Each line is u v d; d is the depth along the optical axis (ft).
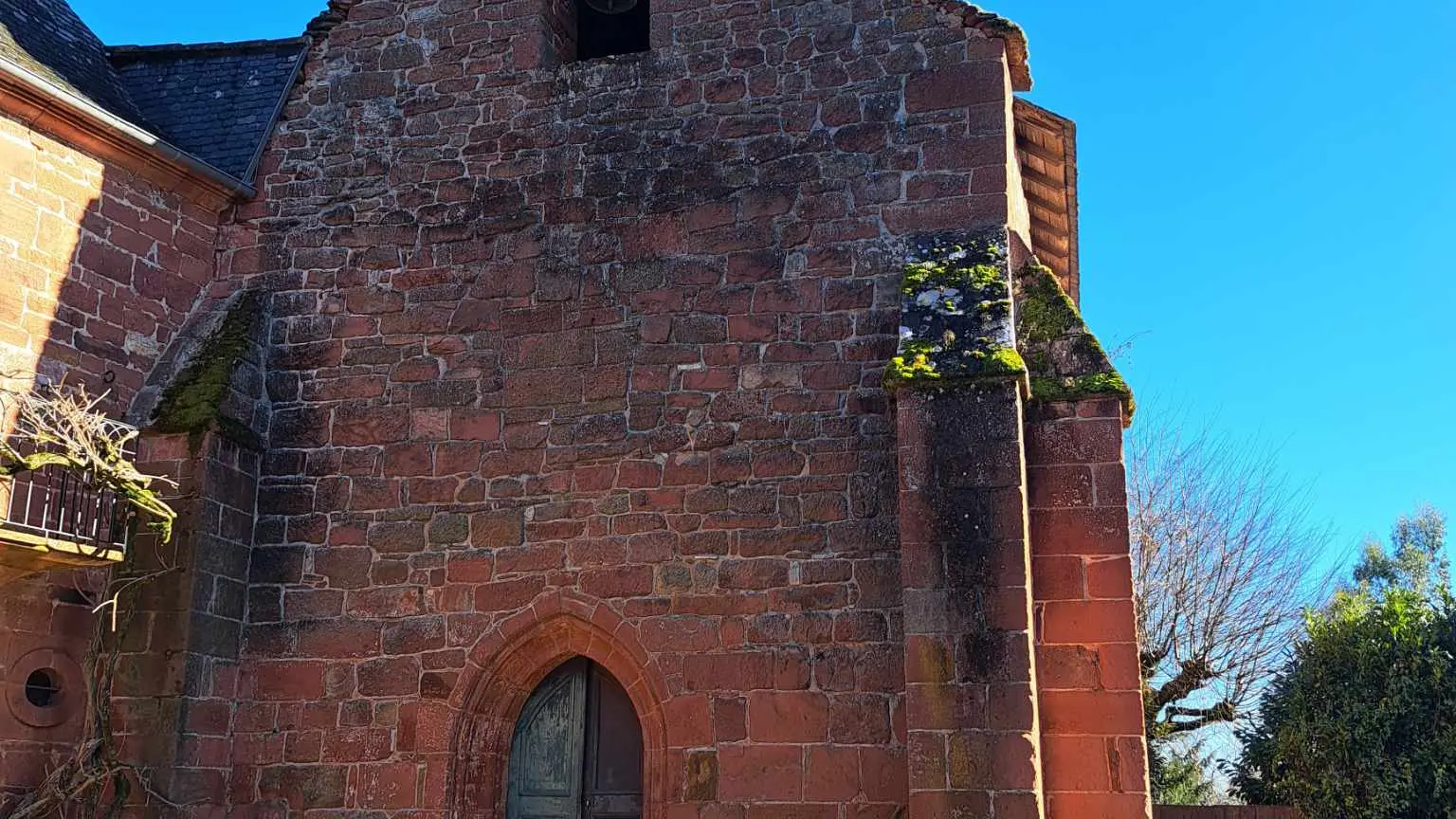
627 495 31.30
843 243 32.14
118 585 30.25
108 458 27.84
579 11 40.45
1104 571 27.66
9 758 28.32
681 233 33.27
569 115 35.14
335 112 36.70
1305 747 41.81
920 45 33.27
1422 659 40.70
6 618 28.73
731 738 28.86
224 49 39.70
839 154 32.89
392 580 31.99
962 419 27.14
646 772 29.78
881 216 32.17
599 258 33.60
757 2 34.71
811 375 31.19
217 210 36.17
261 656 31.83
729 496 30.63
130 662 30.09
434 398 33.37
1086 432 28.66
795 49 34.04
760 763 28.55
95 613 30.25
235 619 31.81
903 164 32.42
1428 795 39.42
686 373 31.99
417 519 32.37
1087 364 29.50
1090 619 27.40
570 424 32.30
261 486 33.32
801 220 32.55
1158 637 59.06
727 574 30.01
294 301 35.06
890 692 28.32
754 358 31.68
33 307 30.35
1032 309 30.78
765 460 30.71
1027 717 25.20
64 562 28.55
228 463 32.12
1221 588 59.88
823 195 32.65
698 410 31.58
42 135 31.22
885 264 31.71
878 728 28.17
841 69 33.58
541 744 32.14
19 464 26.18
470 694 30.81
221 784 30.60
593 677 32.42
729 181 33.40
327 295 34.96
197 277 35.29
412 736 30.63
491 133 35.50
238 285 35.55
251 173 36.06
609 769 31.73
